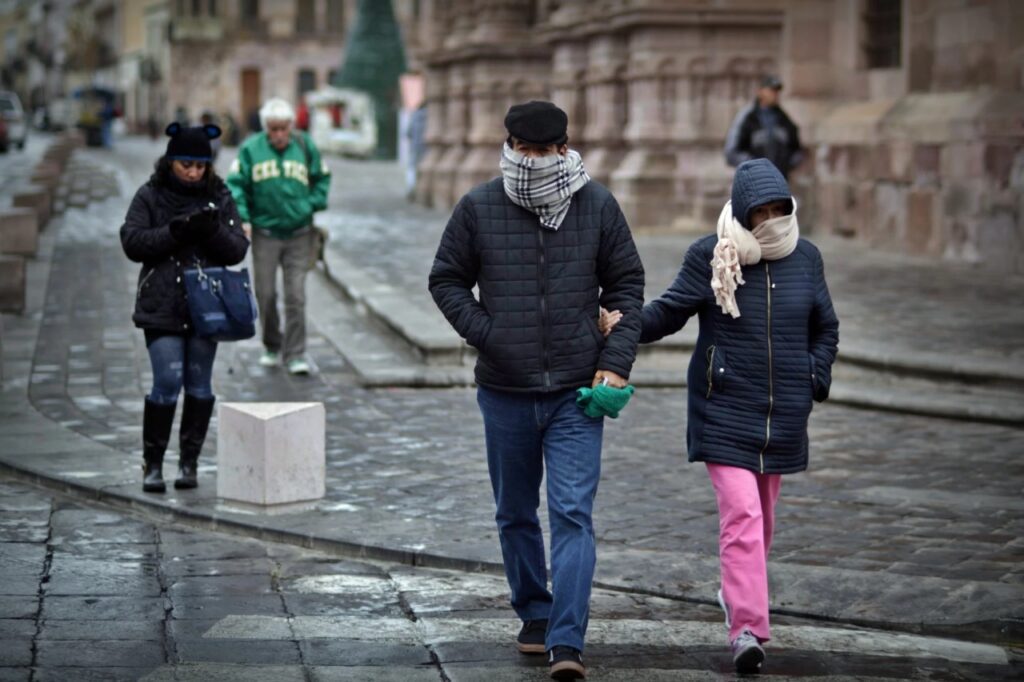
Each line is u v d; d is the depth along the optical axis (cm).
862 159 5128
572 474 1407
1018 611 1584
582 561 1385
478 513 1998
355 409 2756
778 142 4247
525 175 1386
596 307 1432
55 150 10712
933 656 1491
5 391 2862
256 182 2994
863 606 1617
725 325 1457
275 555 1822
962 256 4581
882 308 3606
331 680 1375
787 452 1457
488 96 7550
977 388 2789
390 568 1775
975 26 4606
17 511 2002
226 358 3266
